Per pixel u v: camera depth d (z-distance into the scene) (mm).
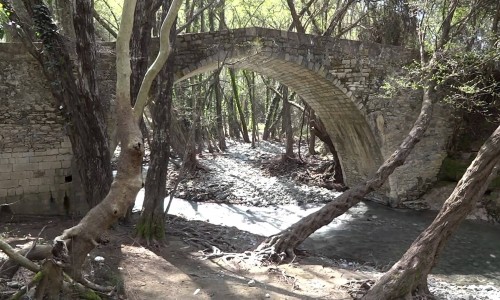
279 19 22766
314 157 22047
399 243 11445
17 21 8930
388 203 15789
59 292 4387
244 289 6684
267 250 8727
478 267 9742
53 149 10172
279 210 14930
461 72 12266
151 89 8992
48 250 4680
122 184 4414
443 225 6402
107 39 18688
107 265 6945
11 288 4832
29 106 9883
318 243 11367
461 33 13500
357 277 7871
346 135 16703
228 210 14641
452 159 15547
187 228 10422
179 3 4246
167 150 8844
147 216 8703
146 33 9188
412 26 15805
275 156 23000
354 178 17391
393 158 10156
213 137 27016
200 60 11922
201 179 17969
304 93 16344
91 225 4426
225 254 8602
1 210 9633
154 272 7113
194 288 6578
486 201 13789
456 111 15328
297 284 7176
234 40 12234
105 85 10453
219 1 17422
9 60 9641
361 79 14219
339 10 17453
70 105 9125
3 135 9656
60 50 9070
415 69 13391
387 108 14641
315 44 13461
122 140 4414
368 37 17016
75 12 8648
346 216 14383
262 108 37188
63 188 10328
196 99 17578
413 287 6258
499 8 13250
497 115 14562
